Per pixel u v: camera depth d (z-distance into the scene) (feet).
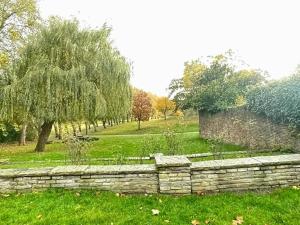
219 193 19.29
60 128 72.43
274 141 38.17
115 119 66.08
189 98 73.87
